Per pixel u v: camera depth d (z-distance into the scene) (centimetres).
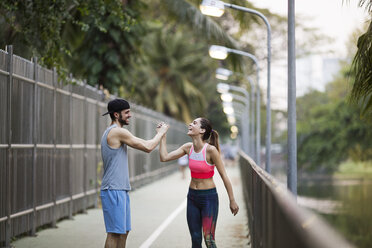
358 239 3356
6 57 1083
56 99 1422
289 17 1157
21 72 1176
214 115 8831
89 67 2469
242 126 6906
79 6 1591
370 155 5922
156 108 6019
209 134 836
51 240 1177
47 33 1492
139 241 1191
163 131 841
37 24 1515
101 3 1588
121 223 804
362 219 3912
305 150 6103
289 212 400
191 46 6350
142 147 813
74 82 1484
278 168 8938
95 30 2400
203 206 824
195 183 831
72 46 2266
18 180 1149
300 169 6519
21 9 1504
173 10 2370
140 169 2894
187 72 6359
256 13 1833
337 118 5900
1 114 1052
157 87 6134
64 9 1515
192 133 829
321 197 5300
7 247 1067
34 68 1257
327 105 6178
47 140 1344
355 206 4584
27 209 1196
